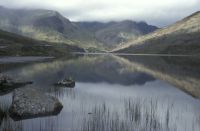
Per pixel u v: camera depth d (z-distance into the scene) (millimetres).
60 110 30953
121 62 144625
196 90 49719
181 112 31344
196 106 34844
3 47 167750
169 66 113562
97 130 23406
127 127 24531
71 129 23953
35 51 190000
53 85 51344
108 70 92938
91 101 37000
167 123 26469
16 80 49344
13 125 24484
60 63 118938
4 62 110438
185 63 133125
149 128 24578
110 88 51312
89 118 27562
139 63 136625
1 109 29688
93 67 104375
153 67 108438
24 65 98188
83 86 52969
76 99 38062
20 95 30094
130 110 31484
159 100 39000
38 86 49250
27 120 26609
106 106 33750
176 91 48250
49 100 30906
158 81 63906
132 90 49188
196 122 27109
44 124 25344
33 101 29391
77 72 82250
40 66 97312
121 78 70062
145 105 35031
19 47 181000
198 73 82188
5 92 41594
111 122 26047
